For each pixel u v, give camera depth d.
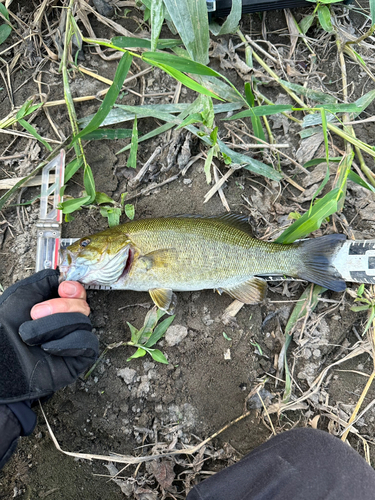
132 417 0.41
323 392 0.41
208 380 0.41
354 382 0.42
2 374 0.32
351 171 0.40
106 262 0.37
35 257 0.43
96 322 0.41
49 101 0.44
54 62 0.45
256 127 0.42
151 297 0.39
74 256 0.37
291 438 0.35
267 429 0.41
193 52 0.39
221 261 0.38
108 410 0.41
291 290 0.42
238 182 0.44
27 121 0.44
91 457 0.39
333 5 0.45
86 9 0.44
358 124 0.45
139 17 0.45
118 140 0.44
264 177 0.44
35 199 0.43
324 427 0.41
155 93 0.44
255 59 0.45
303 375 0.42
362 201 0.43
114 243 0.37
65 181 0.42
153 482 0.40
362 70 0.45
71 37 0.43
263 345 0.42
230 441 0.41
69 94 0.41
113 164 0.44
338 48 0.45
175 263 0.38
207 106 0.38
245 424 0.41
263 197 0.43
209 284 0.39
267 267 0.39
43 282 0.38
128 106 0.43
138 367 0.41
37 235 0.42
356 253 0.41
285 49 0.45
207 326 0.42
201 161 0.44
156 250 0.38
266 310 0.42
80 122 0.43
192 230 0.38
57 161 0.42
